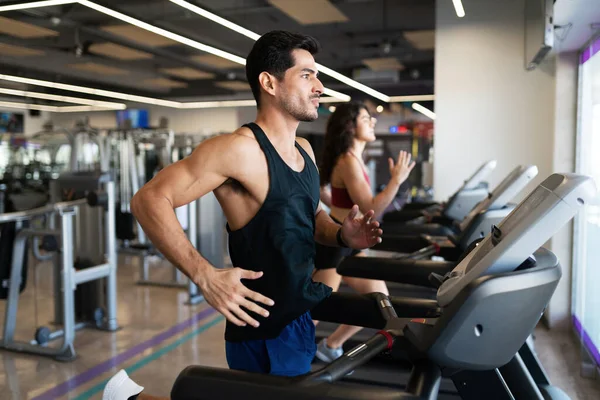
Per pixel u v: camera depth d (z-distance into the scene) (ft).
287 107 4.54
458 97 14.62
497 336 3.66
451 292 3.74
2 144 35.50
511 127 14.28
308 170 4.77
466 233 8.06
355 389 3.74
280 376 3.93
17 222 11.69
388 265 7.16
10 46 25.75
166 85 39.01
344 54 31.99
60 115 49.01
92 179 12.42
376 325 5.15
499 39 14.26
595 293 9.89
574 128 11.80
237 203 4.51
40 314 14.62
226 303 3.94
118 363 10.87
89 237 13.21
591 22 9.11
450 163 14.74
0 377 10.16
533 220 3.61
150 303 15.66
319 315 5.34
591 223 10.36
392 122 51.16
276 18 24.79
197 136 29.78
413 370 4.00
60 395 9.34
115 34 23.99
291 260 4.55
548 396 6.33
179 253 4.07
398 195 25.90
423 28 25.29
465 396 4.87
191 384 4.00
